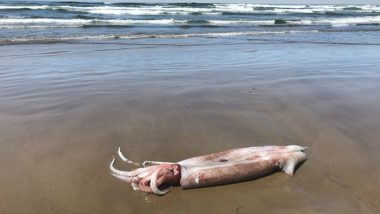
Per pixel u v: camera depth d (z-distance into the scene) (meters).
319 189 1.64
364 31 9.46
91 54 4.95
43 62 4.31
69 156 1.88
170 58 4.78
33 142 2.03
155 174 1.55
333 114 2.58
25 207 1.47
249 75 3.78
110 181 1.65
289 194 1.60
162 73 3.83
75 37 6.77
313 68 4.22
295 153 1.81
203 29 9.18
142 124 2.31
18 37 6.47
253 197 1.57
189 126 2.29
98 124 2.30
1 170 1.72
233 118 2.45
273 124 2.37
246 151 1.78
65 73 3.74
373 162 1.89
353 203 1.54
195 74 3.80
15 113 2.48
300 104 2.78
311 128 2.31
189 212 1.47
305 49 5.89
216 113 2.54
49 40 6.21
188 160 1.70
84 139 2.07
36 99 2.81
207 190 1.61
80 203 1.50
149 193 1.57
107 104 2.69
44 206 1.48
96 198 1.54
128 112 2.53
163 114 2.50
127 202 1.51
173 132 2.19
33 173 1.71
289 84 3.40
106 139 2.08
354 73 3.96
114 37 6.98
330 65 4.45
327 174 1.76
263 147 1.82
